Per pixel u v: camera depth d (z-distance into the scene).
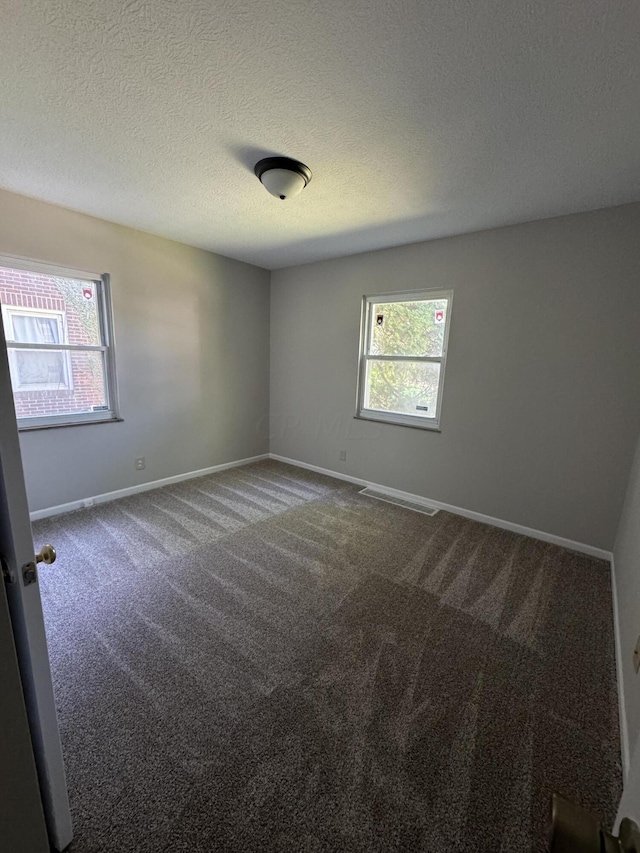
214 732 1.31
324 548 2.61
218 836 1.02
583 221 2.45
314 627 1.84
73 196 2.46
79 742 1.26
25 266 2.60
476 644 1.76
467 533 2.90
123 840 1.01
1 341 0.73
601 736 1.34
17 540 0.80
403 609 1.99
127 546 2.56
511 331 2.81
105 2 1.04
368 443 3.82
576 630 1.87
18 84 1.38
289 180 1.93
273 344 4.54
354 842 1.02
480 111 1.48
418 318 3.37
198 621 1.86
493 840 1.03
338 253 3.64
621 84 1.30
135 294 3.22
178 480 3.87
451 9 1.04
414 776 1.18
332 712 1.40
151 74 1.33
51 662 1.59
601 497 2.57
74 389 3.02
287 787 1.14
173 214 2.73
